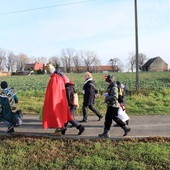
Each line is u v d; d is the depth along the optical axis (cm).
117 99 782
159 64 10556
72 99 846
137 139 767
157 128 930
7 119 829
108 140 758
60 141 754
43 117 772
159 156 651
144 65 11088
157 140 761
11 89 855
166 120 1071
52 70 800
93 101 1032
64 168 618
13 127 840
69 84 846
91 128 923
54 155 675
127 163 624
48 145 726
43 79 5044
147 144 725
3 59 11975
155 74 5822
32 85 3288
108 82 795
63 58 11219
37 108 1304
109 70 11169
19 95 1898
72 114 869
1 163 641
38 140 757
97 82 3309
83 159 646
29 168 621
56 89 775
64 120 779
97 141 755
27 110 1283
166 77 4738
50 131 875
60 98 779
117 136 806
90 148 705
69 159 655
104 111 1283
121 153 674
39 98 1748
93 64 11275
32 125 970
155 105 1417
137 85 1867
